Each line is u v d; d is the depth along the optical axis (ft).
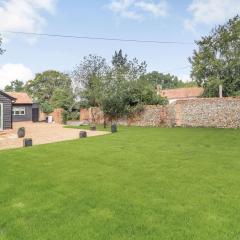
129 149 46.83
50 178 30.50
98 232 18.24
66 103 151.94
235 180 27.94
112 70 116.16
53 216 20.84
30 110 162.81
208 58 150.41
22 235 18.15
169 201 22.97
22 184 28.63
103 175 31.12
